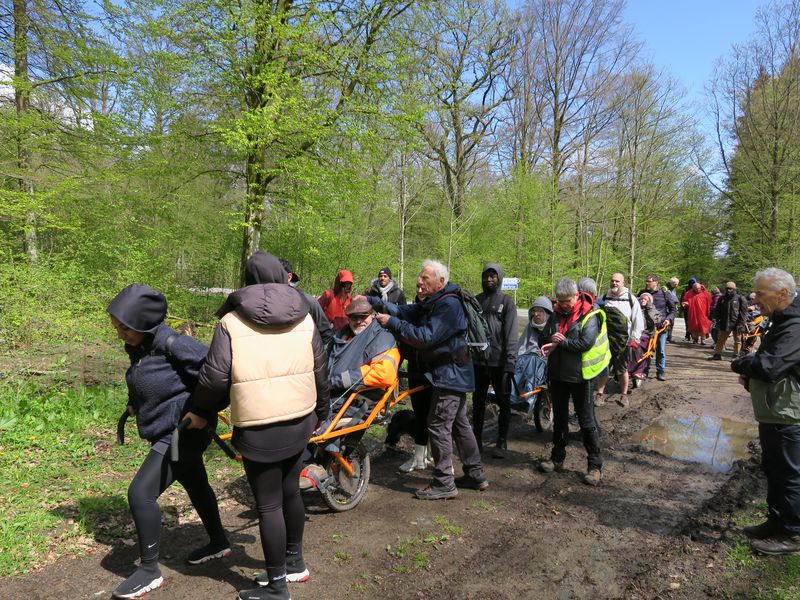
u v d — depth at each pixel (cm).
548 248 2175
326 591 306
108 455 479
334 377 423
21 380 604
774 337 347
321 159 1161
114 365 716
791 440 345
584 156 2589
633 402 798
